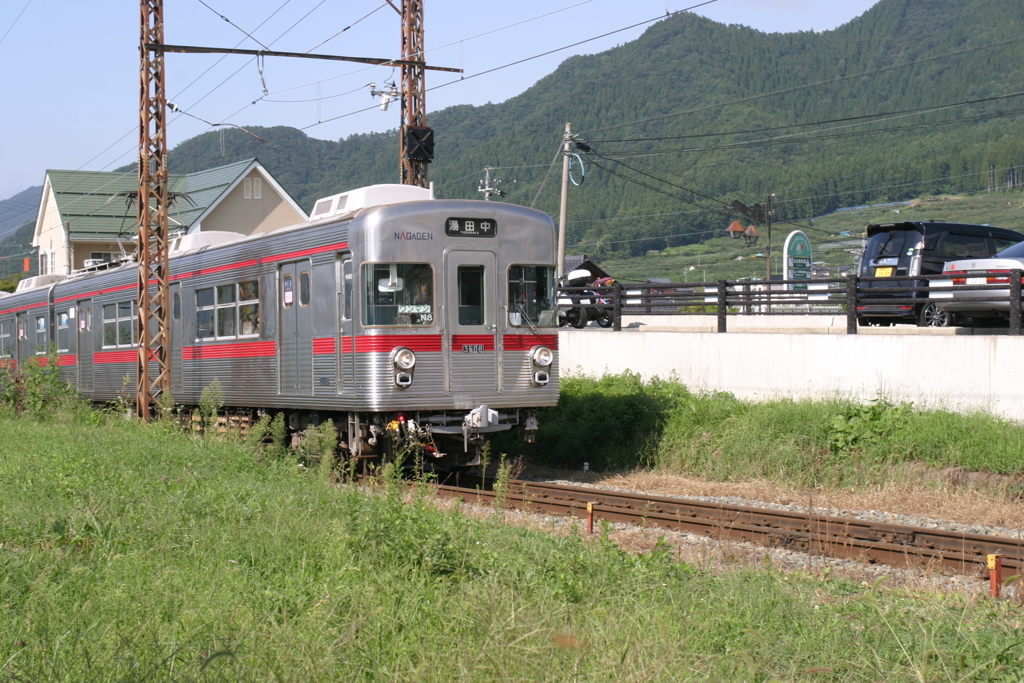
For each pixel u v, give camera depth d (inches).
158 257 632.4
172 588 221.5
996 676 184.1
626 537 327.0
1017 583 253.9
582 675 175.3
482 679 174.6
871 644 194.5
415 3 709.3
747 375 578.6
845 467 441.7
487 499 407.2
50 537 274.2
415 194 467.2
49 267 1599.4
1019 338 463.8
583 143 1114.7
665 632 190.9
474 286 451.2
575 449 542.0
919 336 500.4
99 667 176.4
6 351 937.5
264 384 512.7
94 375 739.4
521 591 223.3
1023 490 389.7
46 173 1581.0
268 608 209.2
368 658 182.5
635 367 648.4
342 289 445.4
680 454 501.4
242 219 1441.9
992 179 5684.1
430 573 238.4
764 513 349.7
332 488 346.3
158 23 628.1
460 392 443.8
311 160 5821.9
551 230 473.1
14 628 201.0
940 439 430.9
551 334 471.5
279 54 646.5
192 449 422.0
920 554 287.0
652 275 4170.8
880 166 6092.5
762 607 215.0
